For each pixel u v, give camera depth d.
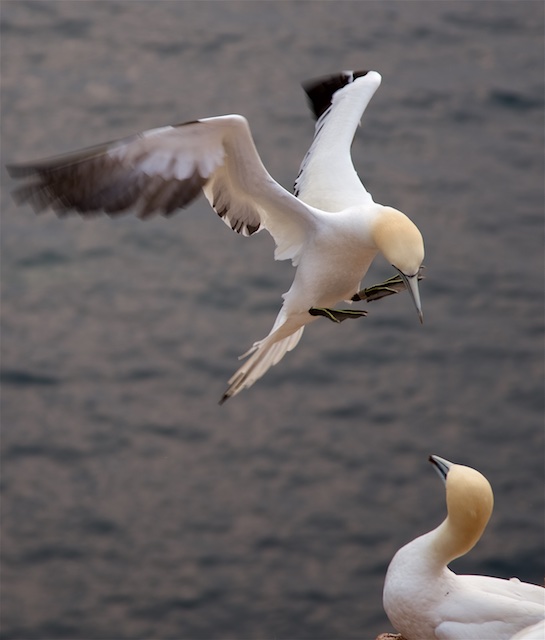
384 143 26.02
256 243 22.98
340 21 30.75
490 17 31.53
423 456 18.69
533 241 23.44
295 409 19.52
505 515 17.73
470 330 21.31
